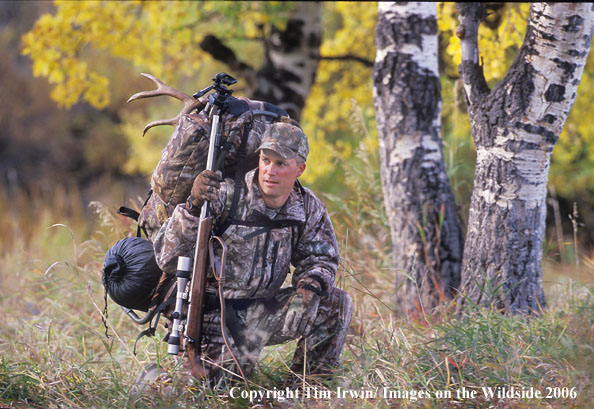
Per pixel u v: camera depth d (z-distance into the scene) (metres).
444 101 19.47
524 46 11.93
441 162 14.63
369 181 18.22
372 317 13.12
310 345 9.86
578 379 9.37
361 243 16.84
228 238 9.23
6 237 27.08
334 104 27.16
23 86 56.91
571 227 31.91
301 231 9.65
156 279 9.74
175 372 9.94
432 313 13.20
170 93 10.28
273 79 23.75
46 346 13.05
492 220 12.49
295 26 23.36
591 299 12.59
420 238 14.30
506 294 12.39
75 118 55.88
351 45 26.16
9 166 53.44
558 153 29.47
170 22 22.89
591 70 20.08
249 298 9.62
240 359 9.60
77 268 15.43
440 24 17.56
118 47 23.31
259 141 9.52
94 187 49.41
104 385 10.43
